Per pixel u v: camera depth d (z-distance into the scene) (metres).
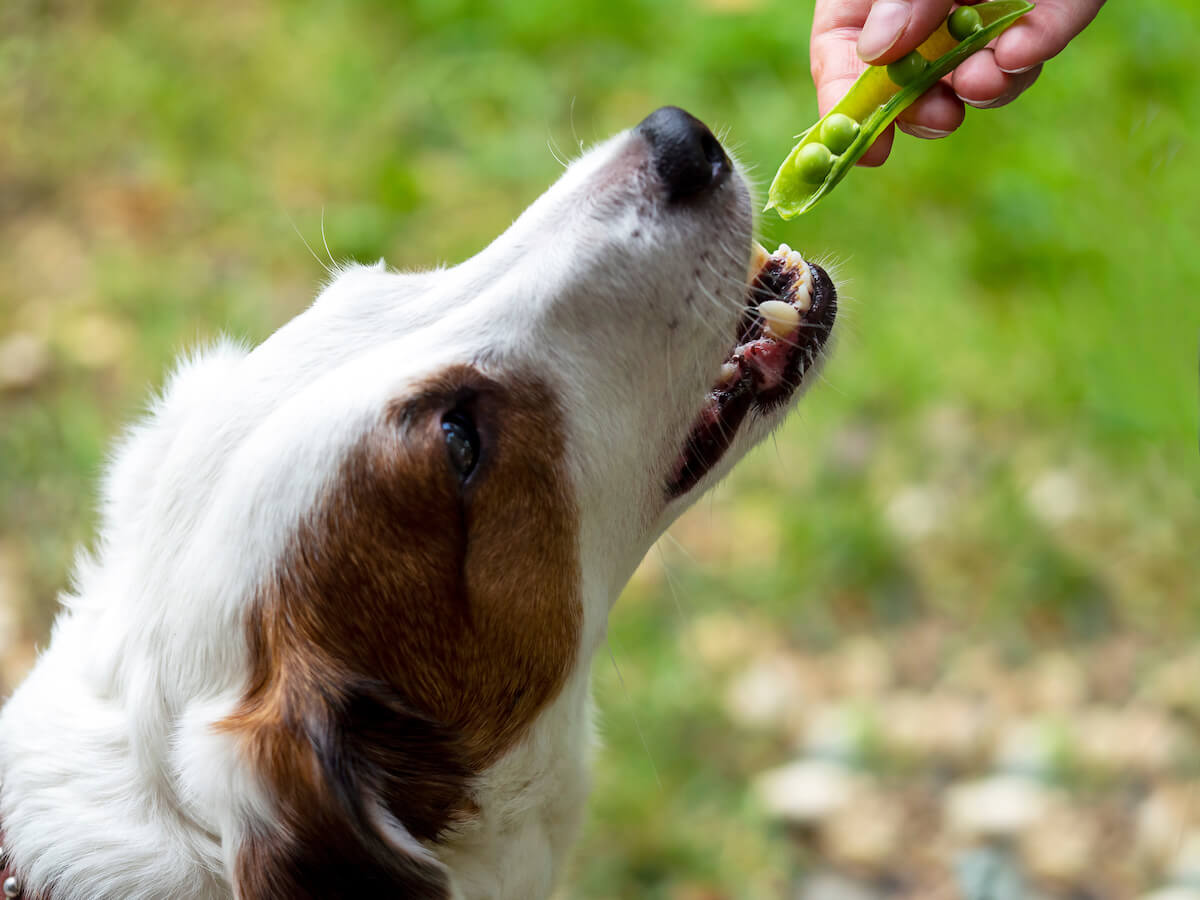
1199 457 1.12
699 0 1.45
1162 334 1.14
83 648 0.83
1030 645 1.08
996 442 1.15
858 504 1.13
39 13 1.50
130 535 0.83
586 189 0.83
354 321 0.82
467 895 0.82
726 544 1.13
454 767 0.81
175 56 1.46
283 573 0.80
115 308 1.24
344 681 0.79
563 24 1.45
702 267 0.83
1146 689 1.06
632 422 0.83
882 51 0.82
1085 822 1.02
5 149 1.38
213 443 0.81
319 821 0.78
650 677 1.07
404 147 1.38
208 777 0.78
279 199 1.32
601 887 1.01
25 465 1.14
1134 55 1.27
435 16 1.46
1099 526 1.11
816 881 1.02
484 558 0.81
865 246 1.23
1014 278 1.21
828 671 1.08
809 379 0.86
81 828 0.80
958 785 1.04
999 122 1.27
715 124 1.32
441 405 0.80
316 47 1.46
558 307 0.82
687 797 1.04
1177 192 1.17
